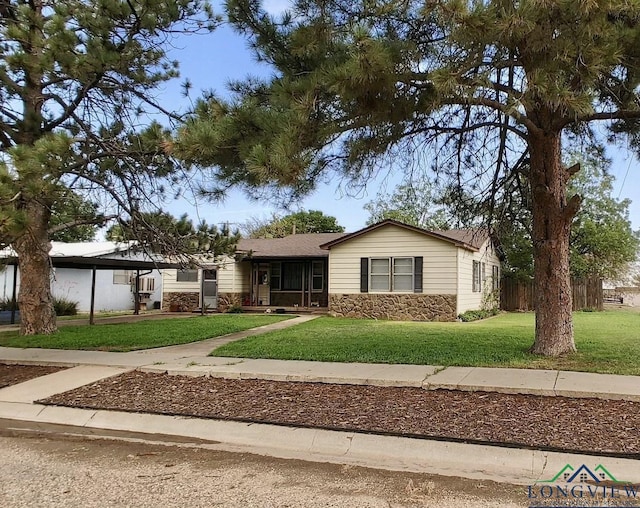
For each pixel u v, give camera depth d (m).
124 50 10.66
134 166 10.96
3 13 10.43
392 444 5.18
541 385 6.71
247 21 7.89
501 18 5.43
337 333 13.08
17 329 15.17
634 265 36.28
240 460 4.97
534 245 9.23
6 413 6.76
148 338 12.14
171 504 3.86
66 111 10.97
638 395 6.16
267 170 6.24
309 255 21.86
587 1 5.06
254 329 14.66
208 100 7.88
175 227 12.83
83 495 4.04
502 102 7.21
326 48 7.16
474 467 4.71
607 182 26.02
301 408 6.30
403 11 6.64
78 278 25.38
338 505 3.85
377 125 7.43
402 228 18.92
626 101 7.54
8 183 7.03
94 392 7.37
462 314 18.52
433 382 7.03
